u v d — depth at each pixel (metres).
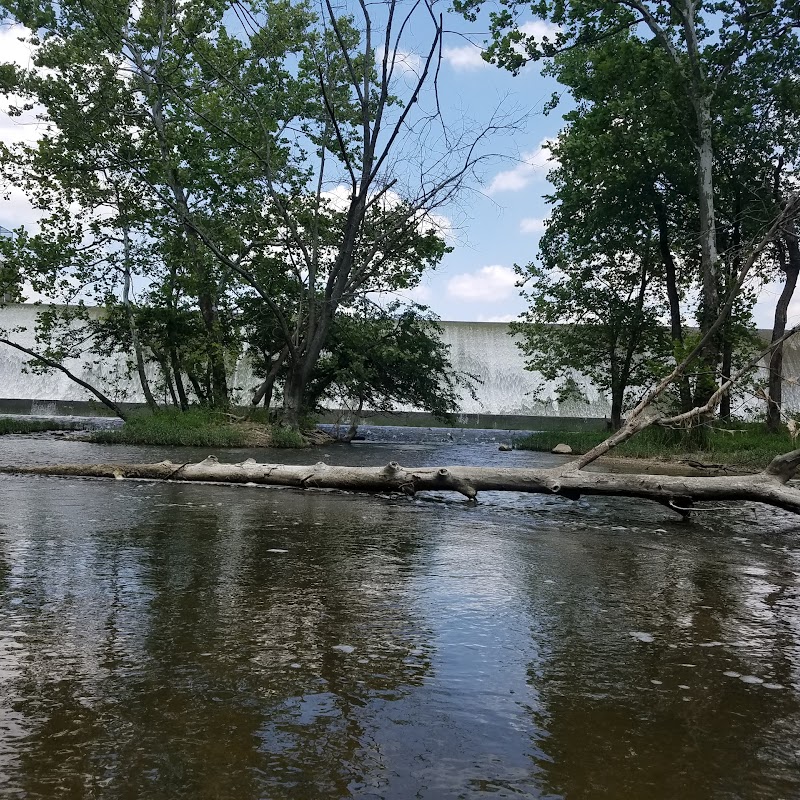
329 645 2.86
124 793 1.74
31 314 41.44
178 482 8.62
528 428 40.81
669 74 18.17
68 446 14.89
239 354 22.20
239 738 2.04
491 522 6.37
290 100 20.42
